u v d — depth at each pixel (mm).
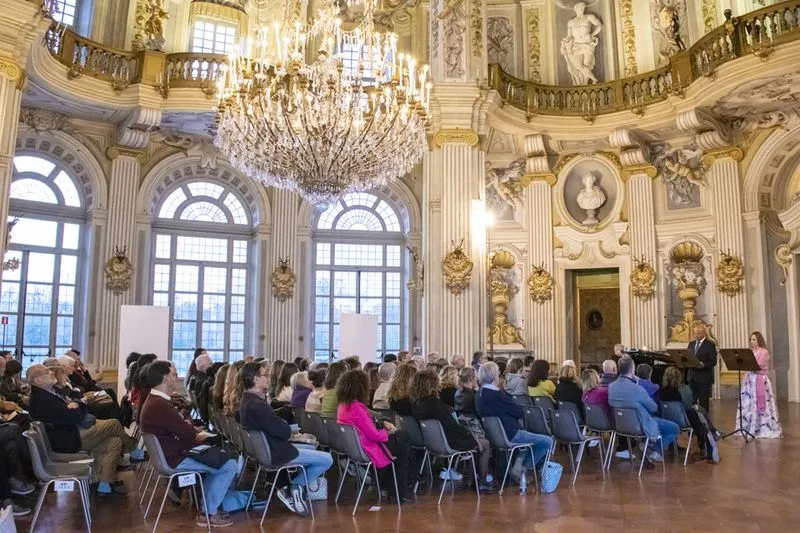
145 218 16547
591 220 16625
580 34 16812
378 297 19125
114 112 14914
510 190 17344
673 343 15477
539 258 16734
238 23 17438
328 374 6918
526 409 7219
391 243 19281
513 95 15258
